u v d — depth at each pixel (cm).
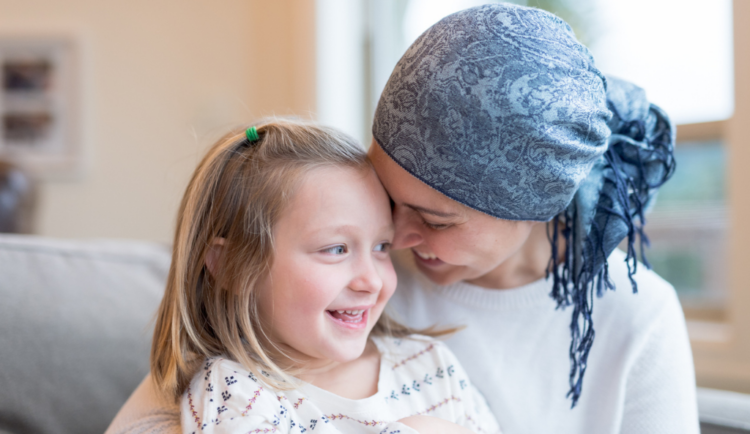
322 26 236
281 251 77
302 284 76
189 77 256
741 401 104
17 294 101
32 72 263
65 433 99
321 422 76
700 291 183
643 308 91
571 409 91
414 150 68
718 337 167
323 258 76
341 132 86
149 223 262
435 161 67
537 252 90
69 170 263
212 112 253
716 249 179
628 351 90
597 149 70
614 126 81
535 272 93
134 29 259
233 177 81
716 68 173
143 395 85
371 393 85
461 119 64
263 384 76
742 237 159
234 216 80
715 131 173
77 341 102
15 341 97
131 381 106
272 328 80
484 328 96
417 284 101
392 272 84
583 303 79
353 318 80
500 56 64
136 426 76
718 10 171
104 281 112
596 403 91
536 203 69
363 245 78
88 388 102
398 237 82
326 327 77
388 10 246
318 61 236
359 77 249
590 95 68
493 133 65
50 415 98
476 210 70
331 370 86
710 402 103
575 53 68
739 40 156
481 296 95
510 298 94
